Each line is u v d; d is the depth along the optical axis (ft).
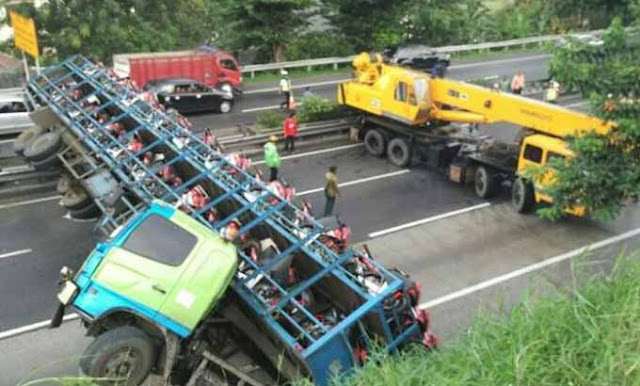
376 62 67.56
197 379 24.71
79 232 49.24
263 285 27.09
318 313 27.99
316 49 116.57
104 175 36.88
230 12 108.37
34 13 92.89
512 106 54.08
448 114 60.34
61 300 23.36
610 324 12.96
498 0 163.12
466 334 17.11
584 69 34.37
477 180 58.75
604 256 46.50
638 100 33.78
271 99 92.27
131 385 23.40
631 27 36.11
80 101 47.16
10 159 59.16
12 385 31.94
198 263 24.18
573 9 137.18
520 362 12.37
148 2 103.24
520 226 52.70
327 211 53.01
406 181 62.39
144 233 24.62
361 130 70.74
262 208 31.99
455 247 48.83
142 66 82.38
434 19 129.59
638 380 11.05
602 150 36.22
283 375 25.82
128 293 23.17
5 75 86.22
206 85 83.61
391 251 47.96
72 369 33.22
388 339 25.94
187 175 39.32
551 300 15.58
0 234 48.47
